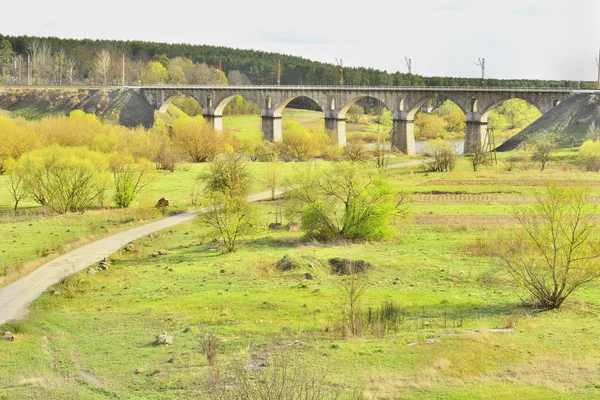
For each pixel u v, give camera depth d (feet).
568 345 102.83
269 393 76.54
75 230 226.58
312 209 205.98
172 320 125.59
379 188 208.54
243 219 204.74
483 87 545.85
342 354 99.96
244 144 517.96
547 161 424.46
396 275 159.84
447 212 250.37
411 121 578.25
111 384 93.50
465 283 151.64
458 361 96.07
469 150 536.01
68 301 143.43
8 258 185.16
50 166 262.67
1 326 124.77
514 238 189.06
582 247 133.69
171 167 389.39
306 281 155.33
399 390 85.76
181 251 197.77
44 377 97.35
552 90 522.47
